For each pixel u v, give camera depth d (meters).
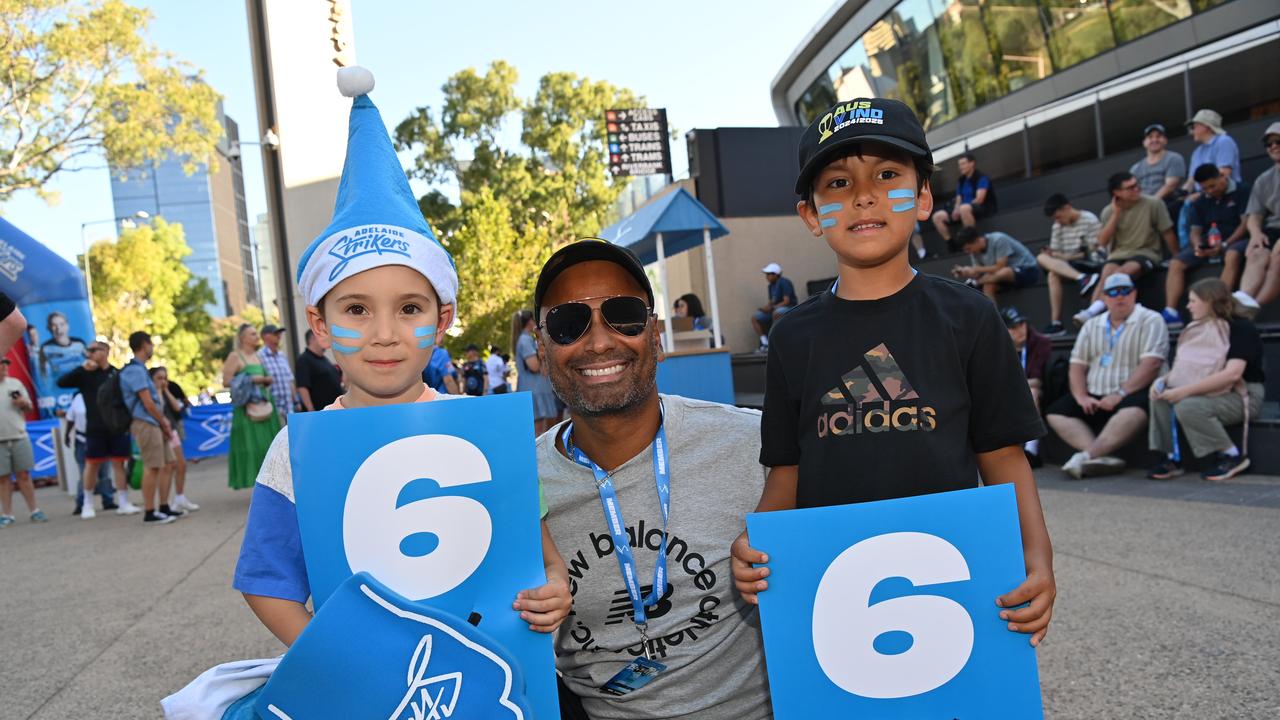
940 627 1.49
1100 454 6.15
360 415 1.45
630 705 1.75
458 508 1.47
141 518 8.50
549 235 40.25
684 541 1.75
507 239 32.09
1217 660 2.79
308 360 7.92
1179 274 7.58
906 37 18.36
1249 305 5.64
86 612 4.65
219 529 7.23
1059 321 8.72
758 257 15.23
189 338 70.00
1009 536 1.49
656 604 1.75
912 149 1.59
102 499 9.74
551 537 1.82
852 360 1.63
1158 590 3.51
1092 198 9.74
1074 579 3.77
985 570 1.49
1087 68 14.39
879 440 1.59
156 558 6.14
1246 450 5.60
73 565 6.13
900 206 1.62
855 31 19.91
